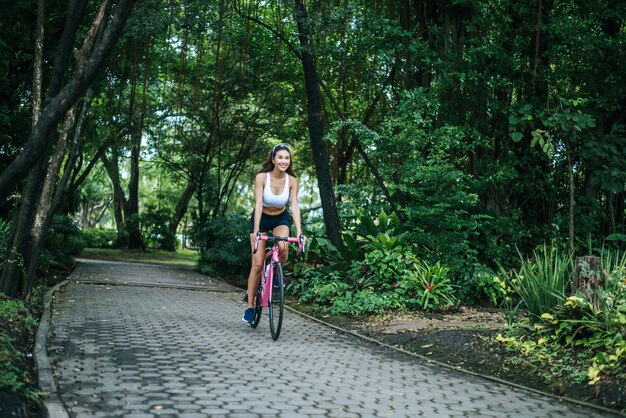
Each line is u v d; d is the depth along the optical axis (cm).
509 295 1045
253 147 2512
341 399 435
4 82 1092
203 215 2388
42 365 477
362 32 1201
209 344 617
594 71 1202
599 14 1208
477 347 623
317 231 1293
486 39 1205
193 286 1361
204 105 2200
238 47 1778
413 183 1118
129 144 2098
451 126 1113
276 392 442
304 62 1205
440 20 1295
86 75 606
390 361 597
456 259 1034
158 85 2064
